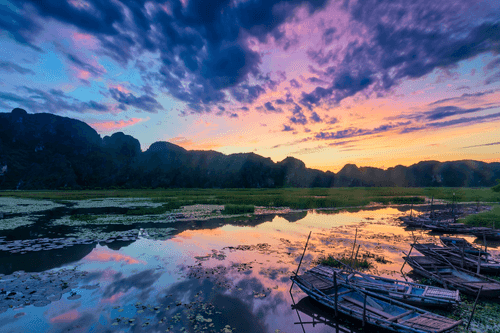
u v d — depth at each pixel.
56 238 18.98
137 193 83.12
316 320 8.48
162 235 20.12
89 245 17.12
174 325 7.89
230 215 31.36
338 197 59.59
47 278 11.50
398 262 14.42
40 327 7.70
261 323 8.16
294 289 10.70
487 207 45.28
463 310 9.24
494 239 21.14
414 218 28.39
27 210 36.75
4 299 9.45
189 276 11.84
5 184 151.00
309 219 29.45
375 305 9.26
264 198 53.00
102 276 11.80
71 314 8.46
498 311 9.16
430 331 6.87
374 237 20.61
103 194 76.81
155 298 9.67
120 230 21.95
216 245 17.41
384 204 50.91
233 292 10.27
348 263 13.62
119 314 8.48
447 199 61.53
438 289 9.77
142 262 13.79
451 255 14.71
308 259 14.55
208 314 8.59
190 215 30.94
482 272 12.92
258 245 17.47
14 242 17.77
